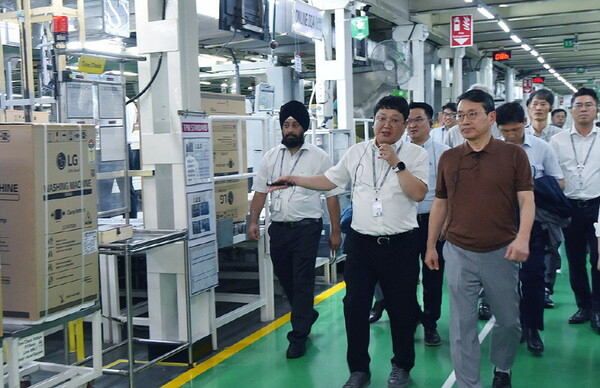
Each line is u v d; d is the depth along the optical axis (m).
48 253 2.72
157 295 4.01
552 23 13.16
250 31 5.07
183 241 3.83
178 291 3.95
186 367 3.91
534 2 10.10
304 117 4.06
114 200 3.63
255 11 5.11
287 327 4.77
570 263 4.71
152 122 3.90
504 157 2.95
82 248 2.93
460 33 10.95
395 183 3.24
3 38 4.80
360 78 10.08
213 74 9.05
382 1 8.91
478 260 2.98
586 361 3.93
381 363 3.96
